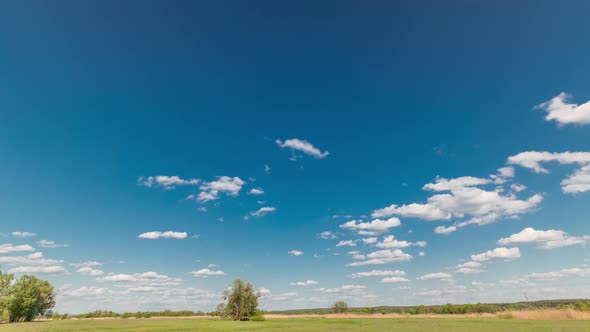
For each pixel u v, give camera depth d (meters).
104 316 175.38
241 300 107.56
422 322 70.69
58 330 59.06
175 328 62.53
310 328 58.19
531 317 72.12
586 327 44.81
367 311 157.62
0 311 109.56
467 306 136.50
